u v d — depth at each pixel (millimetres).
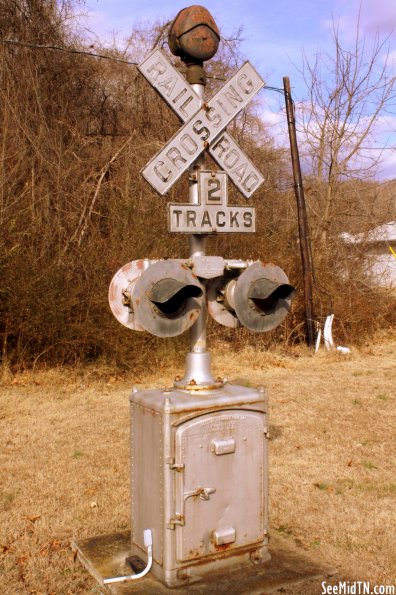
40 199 10227
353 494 4957
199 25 3482
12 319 9344
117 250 10602
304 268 13516
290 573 3387
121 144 13336
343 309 14281
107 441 6562
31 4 11922
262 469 3453
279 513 4543
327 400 8555
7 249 9297
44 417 7648
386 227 17188
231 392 3432
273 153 17734
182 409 3188
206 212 3518
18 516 4516
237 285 3410
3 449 6270
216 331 13055
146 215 11406
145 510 3396
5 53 10773
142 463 3410
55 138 11297
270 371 11070
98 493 5004
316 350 13227
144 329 3227
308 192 17750
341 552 3873
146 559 3396
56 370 9898
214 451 3260
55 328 9609
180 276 3270
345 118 16609
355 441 6496
